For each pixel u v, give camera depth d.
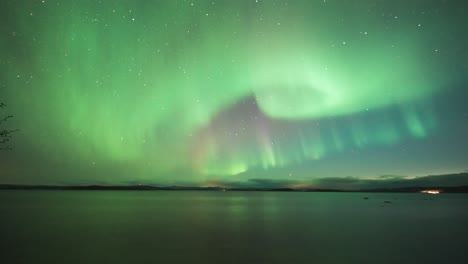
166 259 14.75
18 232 22.92
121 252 16.22
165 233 22.84
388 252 16.30
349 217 35.53
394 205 61.94
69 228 25.22
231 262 14.32
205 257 15.24
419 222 30.22
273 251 16.64
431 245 18.14
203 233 22.95
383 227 26.44
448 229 24.98
